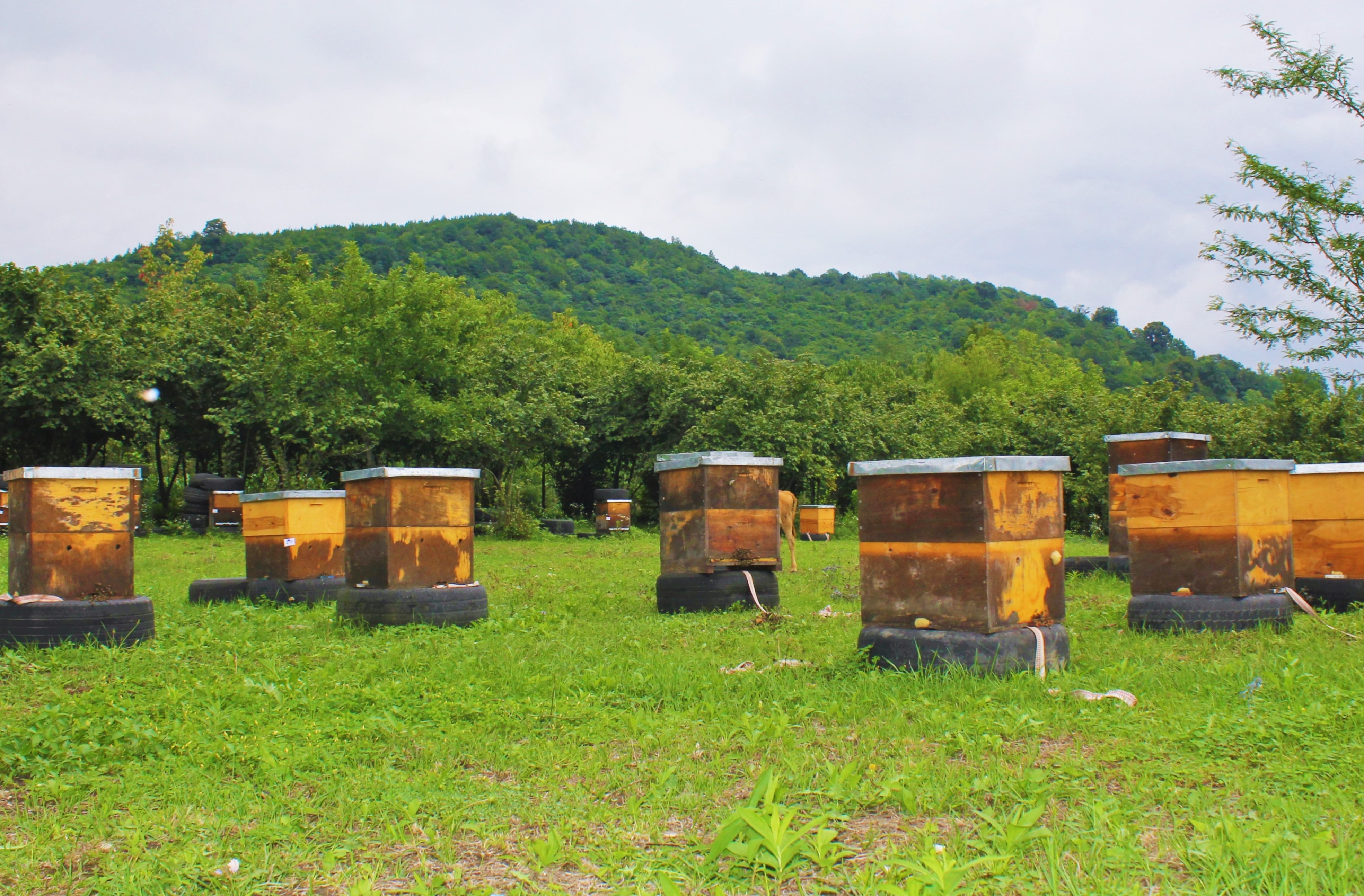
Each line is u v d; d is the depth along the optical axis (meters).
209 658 7.57
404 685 6.19
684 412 31.95
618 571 15.66
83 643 7.94
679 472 10.61
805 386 32.09
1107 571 13.23
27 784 4.49
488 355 30.84
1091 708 5.29
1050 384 59.66
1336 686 5.59
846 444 33.59
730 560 10.37
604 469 36.50
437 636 8.54
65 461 25.56
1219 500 8.28
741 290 154.50
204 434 27.95
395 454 30.09
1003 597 6.31
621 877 3.34
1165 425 26.73
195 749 4.84
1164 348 116.81
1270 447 25.53
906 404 43.56
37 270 23.78
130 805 4.15
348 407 25.69
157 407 25.88
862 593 6.76
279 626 9.40
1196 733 4.72
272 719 5.43
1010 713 5.21
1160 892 3.09
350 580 9.66
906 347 107.50
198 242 97.75
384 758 4.75
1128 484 8.84
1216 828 3.41
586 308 133.50
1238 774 4.13
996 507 6.30
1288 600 8.41
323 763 4.64
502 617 9.70
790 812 3.49
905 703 5.55
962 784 4.05
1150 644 7.66
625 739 5.04
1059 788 4.02
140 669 7.07
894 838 3.62
